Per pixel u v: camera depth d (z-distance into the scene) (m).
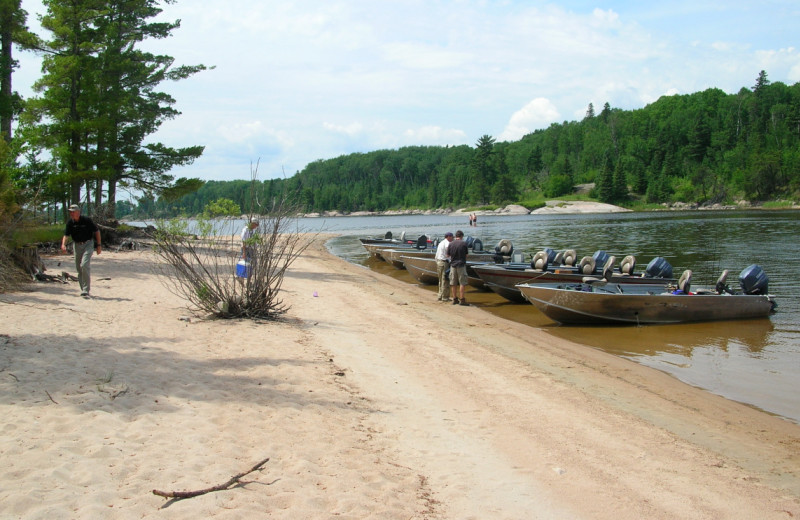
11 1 20.58
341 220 112.50
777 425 7.29
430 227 68.19
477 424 6.70
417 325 12.75
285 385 7.23
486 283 17.50
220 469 4.61
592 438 6.50
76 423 5.20
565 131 178.62
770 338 12.45
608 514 4.73
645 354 11.03
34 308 10.61
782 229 44.97
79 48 24.62
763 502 5.14
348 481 4.70
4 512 3.60
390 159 193.12
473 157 160.00
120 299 12.45
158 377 6.96
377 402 7.12
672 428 7.03
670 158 134.12
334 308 14.23
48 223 21.92
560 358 10.36
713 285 19.98
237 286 12.48
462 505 4.63
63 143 23.47
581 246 34.88
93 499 3.88
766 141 123.75
